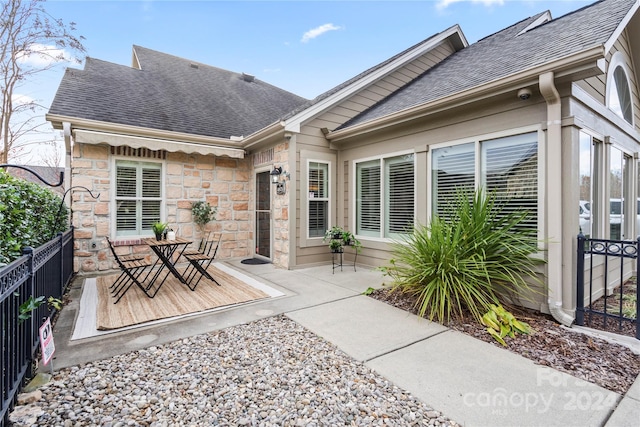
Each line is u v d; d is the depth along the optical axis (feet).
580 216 12.66
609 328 11.35
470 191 15.03
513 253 12.46
